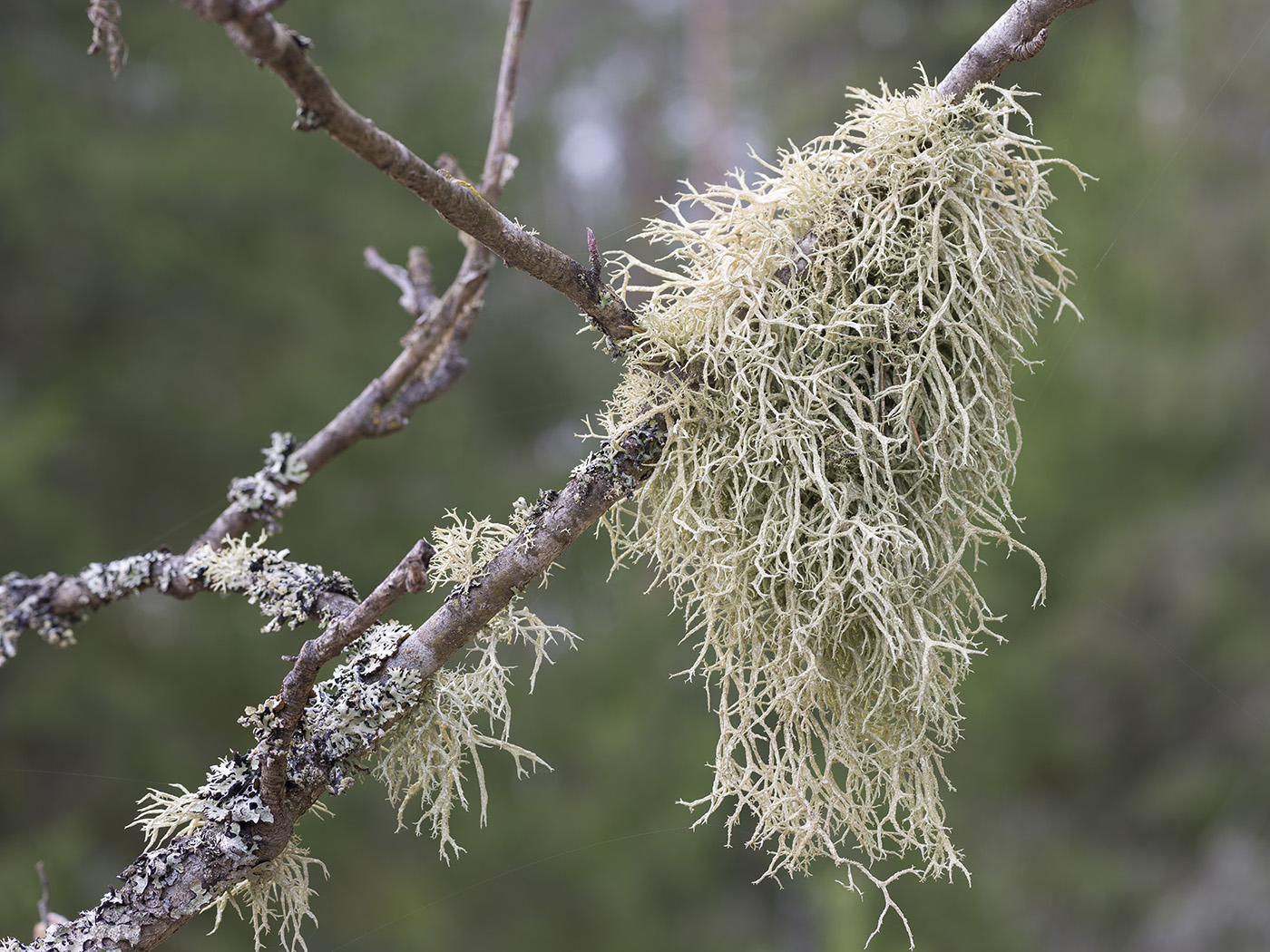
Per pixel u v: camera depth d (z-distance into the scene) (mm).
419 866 5055
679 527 1097
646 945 5227
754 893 5785
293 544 4648
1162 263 6078
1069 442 5750
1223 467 6129
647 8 12852
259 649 4730
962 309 1081
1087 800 5902
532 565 1017
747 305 1061
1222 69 6152
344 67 5254
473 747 1021
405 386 1647
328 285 5016
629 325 1028
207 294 4703
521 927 5109
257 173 4680
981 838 5465
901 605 1072
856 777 1140
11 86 4336
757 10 10711
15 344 4410
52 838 4160
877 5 8141
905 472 1090
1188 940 5195
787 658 1076
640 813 5516
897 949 3842
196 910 942
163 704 4551
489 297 6270
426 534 4992
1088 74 5641
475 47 6750
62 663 4480
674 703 5992
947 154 1046
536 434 6496
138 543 4484
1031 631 5852
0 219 4219
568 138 10141
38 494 4172
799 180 1070
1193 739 5914
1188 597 5844
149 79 4727
